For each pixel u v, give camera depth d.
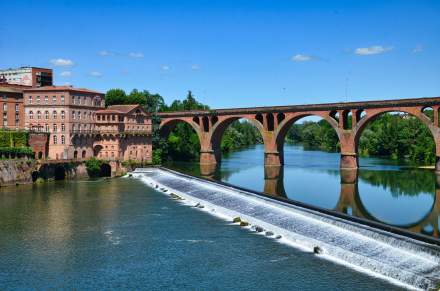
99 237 77.44
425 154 169.88
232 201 98.94
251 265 63.41
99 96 163.75
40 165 136.50
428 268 55.38
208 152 182.62
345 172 142.75
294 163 177.38
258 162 189.50
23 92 153.38
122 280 59.94
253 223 83.94
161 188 124.31
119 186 129.00
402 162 174.50
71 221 87.81
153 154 179.75
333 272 59.75
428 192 105.62
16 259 67.56
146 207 99.62
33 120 153.00
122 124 162.00
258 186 115.81
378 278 57.34
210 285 57.72
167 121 192.50
